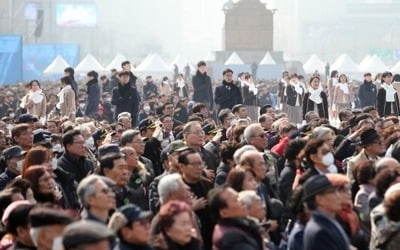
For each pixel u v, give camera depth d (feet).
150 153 123.24
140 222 65.77
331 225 66.69
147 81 330.54
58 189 93.71
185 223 70.79
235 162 94.48
